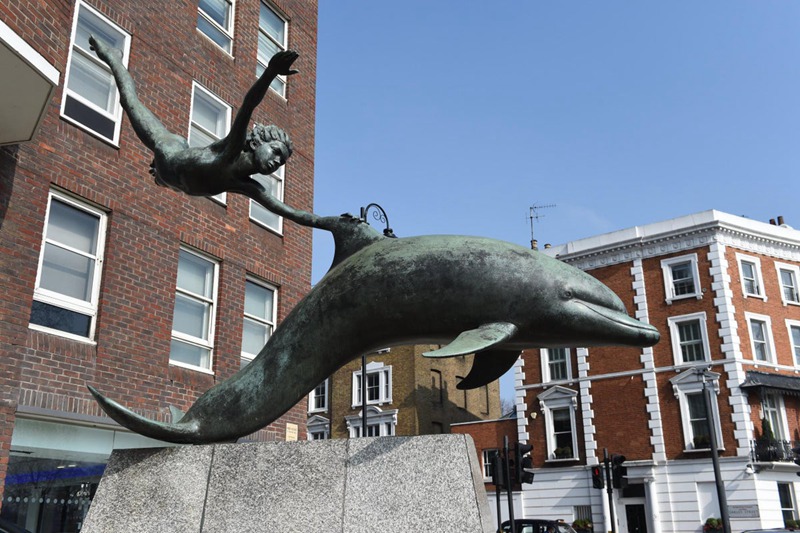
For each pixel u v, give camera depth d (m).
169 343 10.82
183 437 3.89
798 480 25.77
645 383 27.31
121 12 11.23
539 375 30.12
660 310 27.75
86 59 10.54
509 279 3.58
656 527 25.69
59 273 9.47
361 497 3.36
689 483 25.52
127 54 11.25
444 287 3.59
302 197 14.91
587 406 28.38
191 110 12.43
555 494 28.30
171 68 12.06
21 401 8.45
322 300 3.87
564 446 28.86
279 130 4.18
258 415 3.90
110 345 9.81
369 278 3.73
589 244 29.91
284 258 13.89
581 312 3.61
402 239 3.88
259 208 13.65
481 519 3.13
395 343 3.86
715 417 25.72
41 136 9.29
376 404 36.28
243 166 4.05
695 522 25.06
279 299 13.65
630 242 28.70
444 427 36.34
